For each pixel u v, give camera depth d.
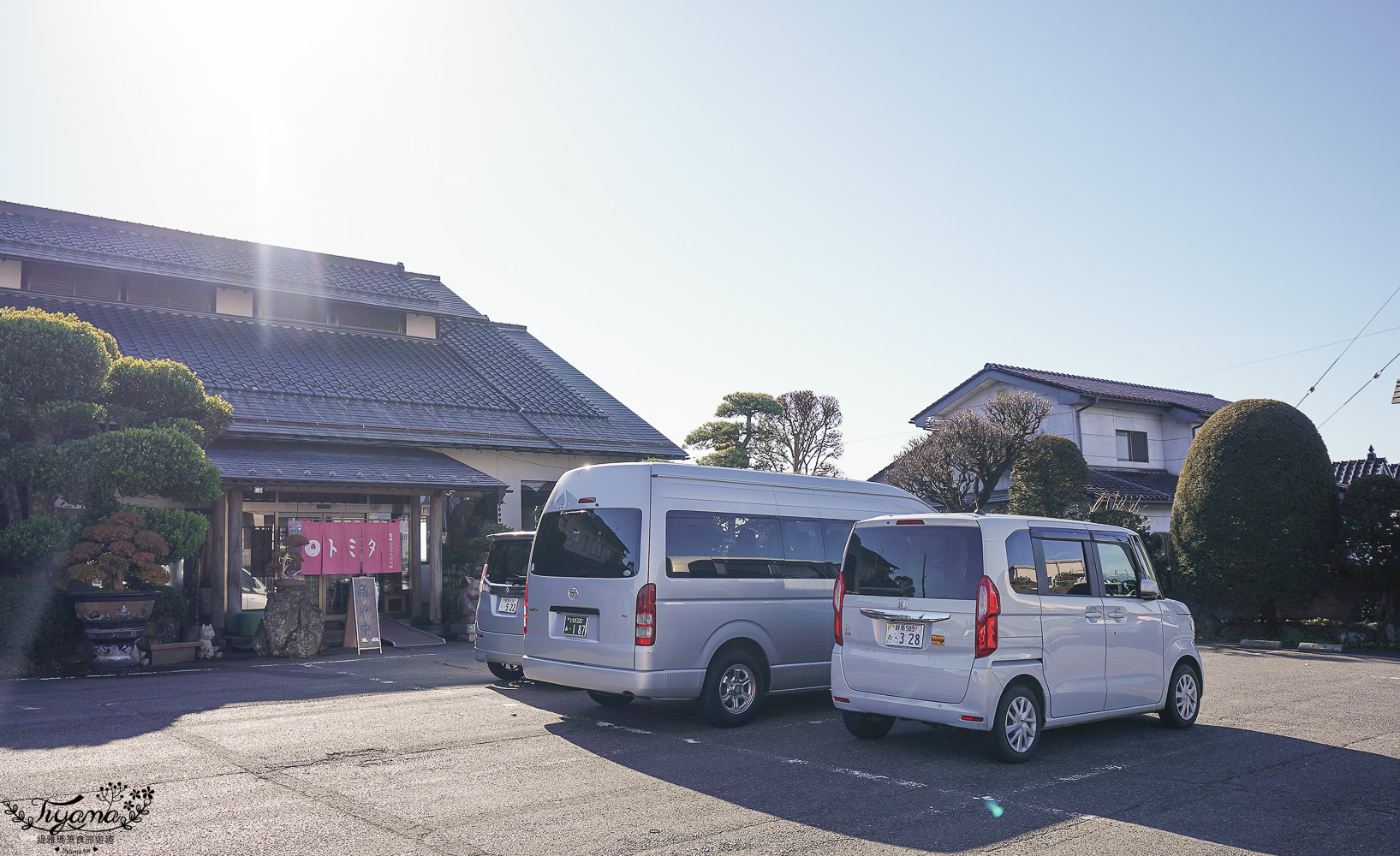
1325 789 5.75
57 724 7.63
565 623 8.05
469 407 19.84
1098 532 7.57
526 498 19.69
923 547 6.80
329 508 16.69
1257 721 8.19
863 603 6.99
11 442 11.95
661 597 7.56
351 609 14.17
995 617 6.35
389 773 6.02
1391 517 14.57
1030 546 6.84
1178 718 7.77
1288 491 15.14
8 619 11.05
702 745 7.09
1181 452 27.64
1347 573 14.98
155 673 11.32
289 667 12.04
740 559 8.25
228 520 14.92
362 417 17.67
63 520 11.90
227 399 16.55
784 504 8.86
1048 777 6.04
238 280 20.27
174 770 6.03
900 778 6.00
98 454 11.50
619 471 8.12
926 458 21.19
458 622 16.06
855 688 6.97
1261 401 15.91
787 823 4.97
